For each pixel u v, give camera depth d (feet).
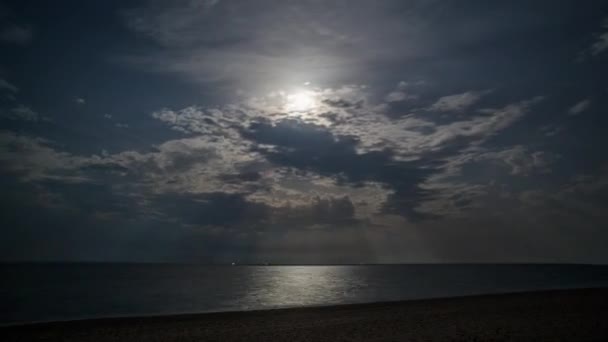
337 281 287.48
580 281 250.37
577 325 65.41
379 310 90.63
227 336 61.46
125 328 69.05
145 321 76.69
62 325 72.13
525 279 289.94
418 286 219.61
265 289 203.31
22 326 71.00
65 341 58.70
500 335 57.82
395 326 68.13
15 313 107.14
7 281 256.32
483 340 54.65
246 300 143.54
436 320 73.92
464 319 74.43
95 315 102.78
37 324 73.15
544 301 102.22
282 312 88.94
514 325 66.44
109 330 67.26
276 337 60.23
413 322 72.18
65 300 143.23
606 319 71.51
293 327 68.80
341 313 86.22
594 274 394.93
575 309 86.17
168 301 140.36
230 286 228.02
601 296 114.01
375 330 64.59
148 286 223.30
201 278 331.36
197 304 130.11
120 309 116.57
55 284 233.14
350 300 140.77
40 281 262.06
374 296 156.76
